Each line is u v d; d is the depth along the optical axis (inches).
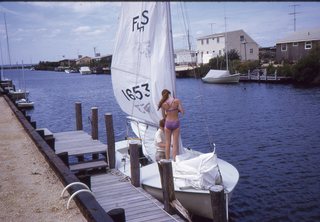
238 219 360.5
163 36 352.5
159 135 348.2
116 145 450.0
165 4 343.9
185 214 263.4
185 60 3171.8
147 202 290.4
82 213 210.7
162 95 333.1
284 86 1775.3
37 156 360.2
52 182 277.0
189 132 814.5
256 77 2074.3
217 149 645.9
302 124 840.9
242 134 765.9
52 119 1126.4
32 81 3516.2
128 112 428.8
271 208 383.2
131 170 328.2
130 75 398.3
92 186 330.3
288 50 2412.6
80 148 423.2
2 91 1051.3
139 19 369.1
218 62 2534.5
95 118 478.3
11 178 291.9
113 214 173.8
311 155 578.2
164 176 269.6
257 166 532.4
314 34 2266.2
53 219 209.3
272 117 956.6
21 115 581.3
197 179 278.5
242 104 1245.7
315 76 1788.9
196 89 1903.3
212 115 1044.5
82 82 3134.8
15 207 230.4
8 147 405.7
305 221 352.5
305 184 449.7
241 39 2751.0
